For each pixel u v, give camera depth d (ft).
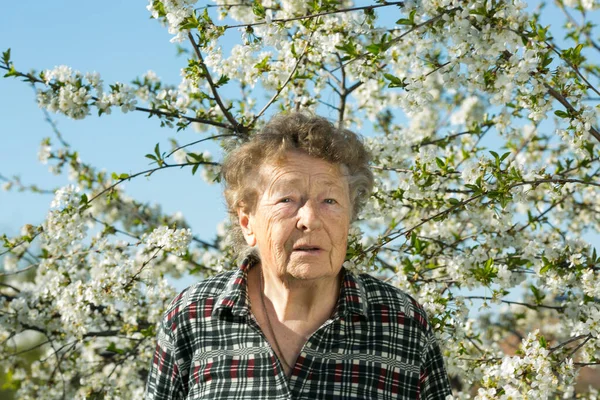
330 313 8.29
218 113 16.42
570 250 13.74
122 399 18.02
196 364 8.34
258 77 15.30
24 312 17.76
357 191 8.67
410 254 14.10
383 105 19.57
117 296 15.66
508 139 16.90
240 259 9.22
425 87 12.34
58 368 19.20
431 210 15.72
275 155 8.11
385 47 12.42
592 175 15.87
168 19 13.29
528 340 11.50
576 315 14.06
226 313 8.34
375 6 12.71
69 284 16.87
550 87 12.12
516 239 14.66
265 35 13.09
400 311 8.27
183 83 15.99
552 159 19.43
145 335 16.74
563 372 11.66
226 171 8.67
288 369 8.07
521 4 11.49
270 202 8.04
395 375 8.07
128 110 14.67
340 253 8.01
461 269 13.47
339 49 13.61
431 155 13.93
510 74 11.69
